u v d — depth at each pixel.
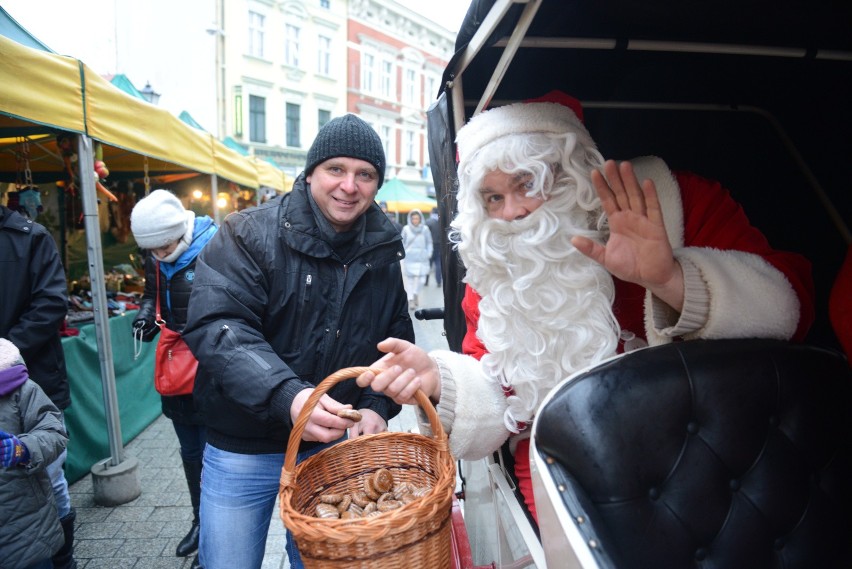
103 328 2.90
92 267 2.84
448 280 1.71
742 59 1.48
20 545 1.69
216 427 1.54
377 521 0.96
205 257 1.49
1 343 1.84
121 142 3.08
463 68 1.26
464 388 1.29
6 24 2.46
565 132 1.14
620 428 0.84
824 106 1.56
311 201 1.51
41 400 1.84
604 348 1.11
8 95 2.17
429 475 1.28
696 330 0.98
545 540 0.90
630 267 0.93
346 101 23.89
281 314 1.51
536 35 1.24
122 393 3.70
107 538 2.63
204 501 1.59
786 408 0.90
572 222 1.13
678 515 0.84
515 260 1.16
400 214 19.73
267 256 1.46
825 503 0.91
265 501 1.60
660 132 1.70
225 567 1.56
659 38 1.34
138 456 3.54
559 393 0.90
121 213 5.58
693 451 0.86
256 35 19.97
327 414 1.24
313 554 0.99
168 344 2.35
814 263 1.65
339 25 22.98
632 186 0.90
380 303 1.66
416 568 1.00
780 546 0.89
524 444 1.35
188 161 4.22
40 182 4.58
